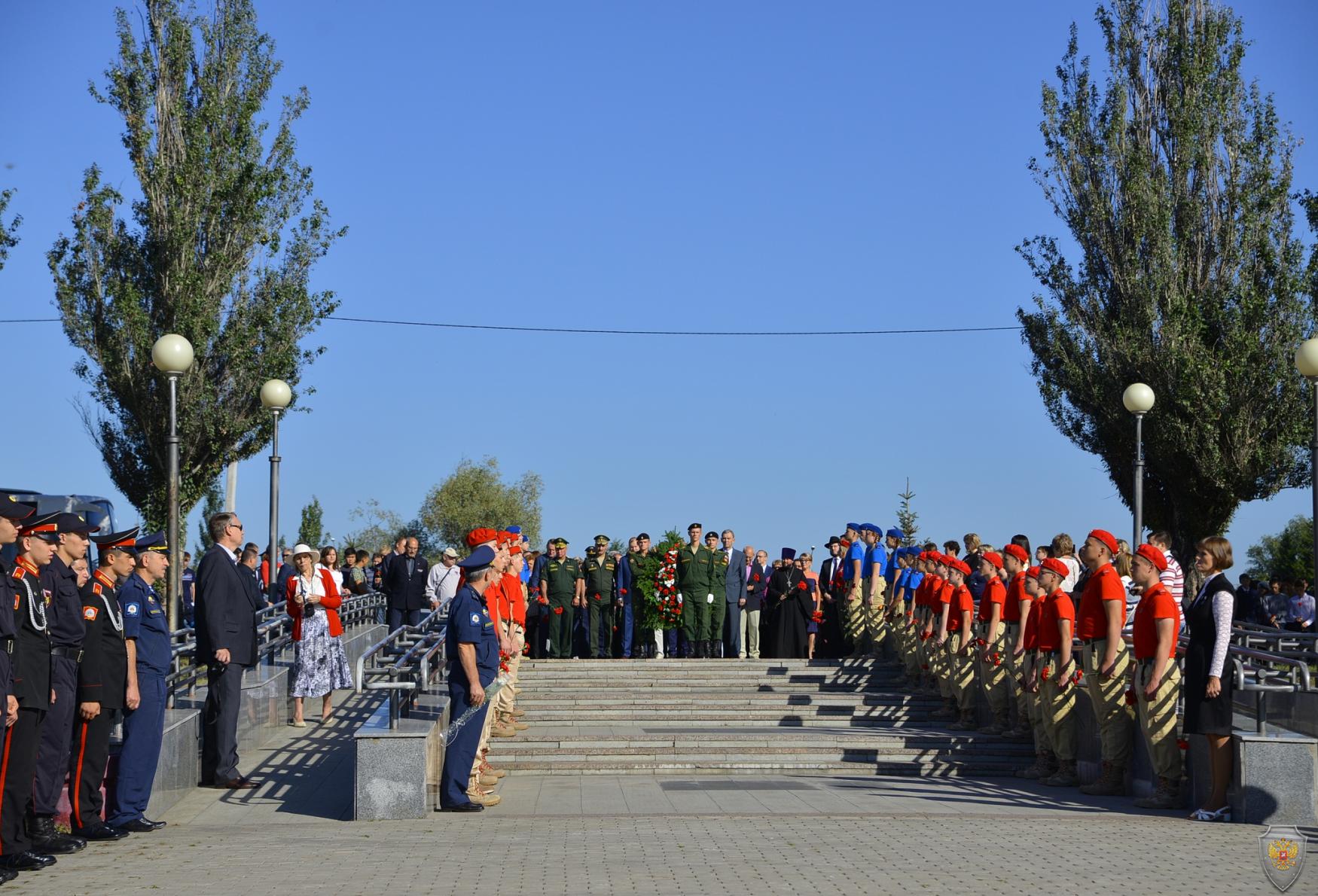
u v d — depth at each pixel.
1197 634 10.68
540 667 20.19
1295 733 10.60
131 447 28.05
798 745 15.62
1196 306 28.44
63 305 27.16
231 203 27.59
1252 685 10.53
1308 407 27.50
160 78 27.75
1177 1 29.52
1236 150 28.94
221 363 27.92
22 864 8.38
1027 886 7.46
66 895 7.40
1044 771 14.12
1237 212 28.72
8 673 8.20
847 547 23.12
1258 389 27.70
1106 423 29.73
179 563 15.70
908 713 18.12
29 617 8.62
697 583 21.47
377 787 10.80
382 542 66.06
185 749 12.09
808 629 21.75
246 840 9.58
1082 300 29.95
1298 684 10.59
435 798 11.36
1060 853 8.66
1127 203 29.23
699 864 8.30
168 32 27.67
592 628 22.03
